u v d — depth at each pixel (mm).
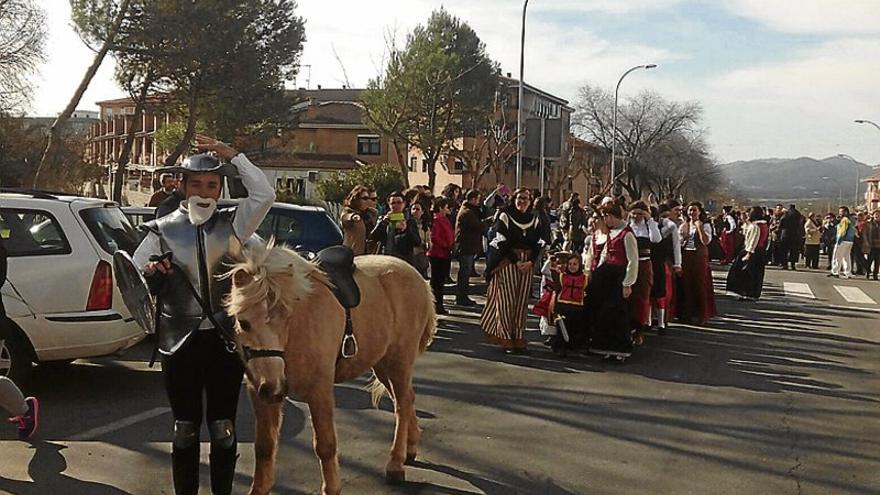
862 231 25391
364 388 8719
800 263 33906
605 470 6258
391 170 39531
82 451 6395
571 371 9945
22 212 7824
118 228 8445
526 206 10797
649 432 7359
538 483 5926
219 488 4797
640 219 11742
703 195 87750
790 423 7824
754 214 18391
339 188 37844
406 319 5934
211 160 4543
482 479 5973
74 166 32031
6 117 30500
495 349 11203
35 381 8570
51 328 7688
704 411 8195
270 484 5035
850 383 9766
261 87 29906
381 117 40531
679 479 6109
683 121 73250
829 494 5891
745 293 18391
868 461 6668
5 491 5535
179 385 4594
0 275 6191
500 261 10773
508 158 44219
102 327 7836
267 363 4262
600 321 10523
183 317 4488
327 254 5305
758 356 11414
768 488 5977
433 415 7711
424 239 15234
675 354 11359
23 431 6211
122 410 7559
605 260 10641
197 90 29203
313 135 62875
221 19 27594
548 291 10961
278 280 4367
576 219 19594
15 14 29234
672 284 13414
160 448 6500
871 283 23812
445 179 58750
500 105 44438
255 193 4695
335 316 4969
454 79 39688
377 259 6105
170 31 26281
